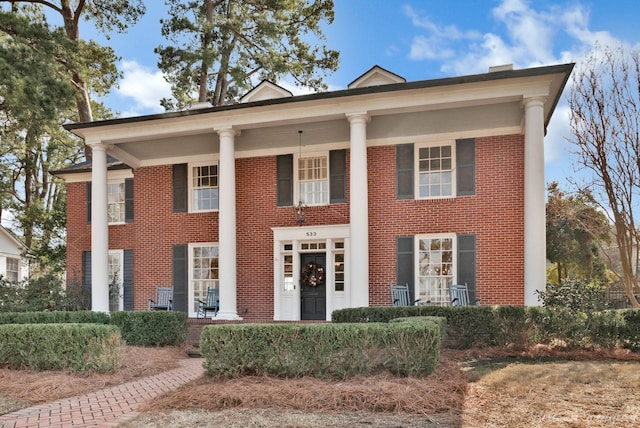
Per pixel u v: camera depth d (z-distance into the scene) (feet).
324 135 50.49
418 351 24.17
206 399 21.61
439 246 48.26
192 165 57.16
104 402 22.86
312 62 98.07
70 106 65.00
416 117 45.34
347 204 51.29
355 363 24.23
